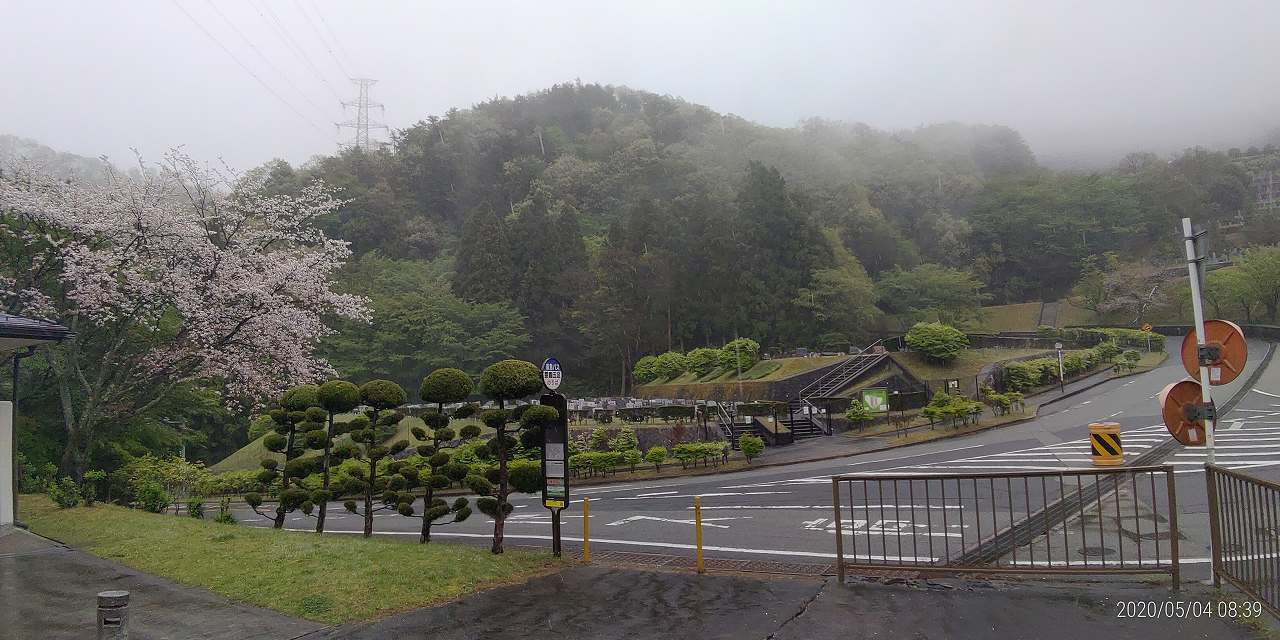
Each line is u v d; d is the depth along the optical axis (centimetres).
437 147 10294
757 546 1090
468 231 6359
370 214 8381
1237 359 691
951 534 1083
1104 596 680
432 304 5509
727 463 2495
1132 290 7119
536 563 936
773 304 5781
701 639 618
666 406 3309
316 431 1277
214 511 1991
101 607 496
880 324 6750
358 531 1501
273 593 755
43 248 1733
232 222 1864
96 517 1230
